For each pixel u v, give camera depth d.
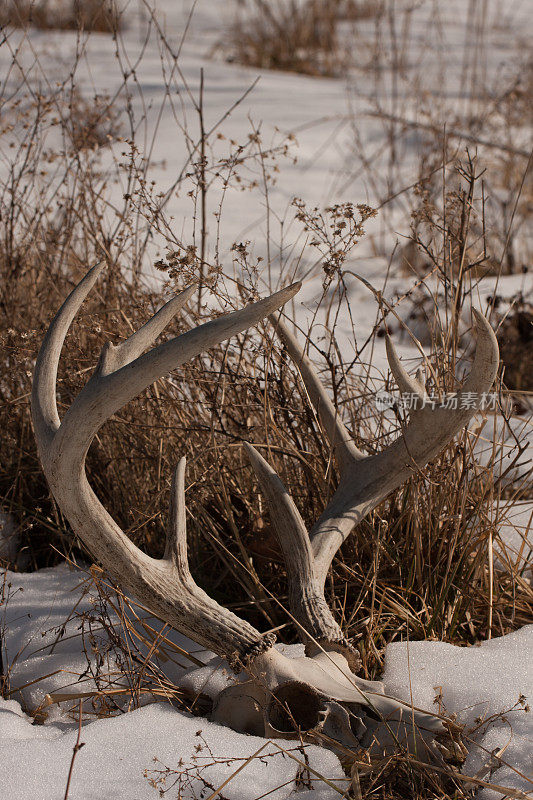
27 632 2.70
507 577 3.00
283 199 6.38
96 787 2.04
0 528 3.24
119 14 4.88
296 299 4.72
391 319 4.82
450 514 2.93
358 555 2.90
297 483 3.05
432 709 2.33
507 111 7.23
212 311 3.01
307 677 2.15
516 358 4.57
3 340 3.09
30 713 2.40
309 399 2.83
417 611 2.85
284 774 2.07
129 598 2.77
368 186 6.95
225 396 3.23
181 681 2.41
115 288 3.51
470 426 3.04
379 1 12.46
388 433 2.96
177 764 2.08
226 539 2.97
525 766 2.13
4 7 5.07
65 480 2.12
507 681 2.39
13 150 5.70
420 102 7.54
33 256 3.99
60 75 7.22
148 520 2.91
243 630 2.21
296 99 8.96
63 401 3.28
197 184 3.37
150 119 7.68
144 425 3.00
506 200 6.34
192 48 11.36
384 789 2.15
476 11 15.48
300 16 12.31
